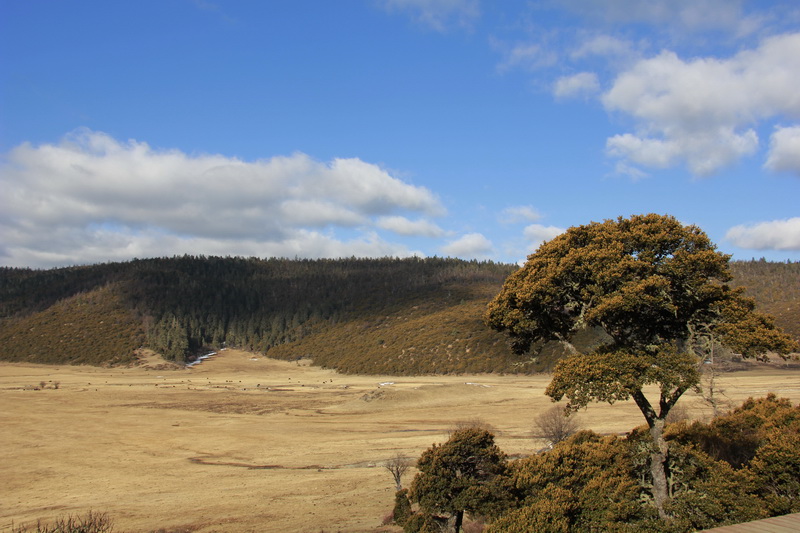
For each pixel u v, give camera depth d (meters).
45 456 49.94
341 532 26.98
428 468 22.42
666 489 18.92
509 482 21.81
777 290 144.25
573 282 19.84
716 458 21.12
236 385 129.12
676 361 17.84
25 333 193.75
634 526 17.83
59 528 18.27
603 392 17.72
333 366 159.75
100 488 38.91
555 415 46.25
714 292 18.75
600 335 21.61
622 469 20.27
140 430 63.22
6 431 62.84
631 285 18.03
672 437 22.59
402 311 192.00
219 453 50.56
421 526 22.16
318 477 39.72
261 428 63.97
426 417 68.75
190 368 172.38
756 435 22.38
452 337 140.88
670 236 18.64
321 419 71.56
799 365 87.38
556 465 21.64
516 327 21.05
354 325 190.75
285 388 119.75
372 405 81.19
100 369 166.50
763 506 16.83
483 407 74.19
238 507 32.66
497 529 17.38
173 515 31.50
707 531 9.77
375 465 42.66
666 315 19.45
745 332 17.80
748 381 74.81
